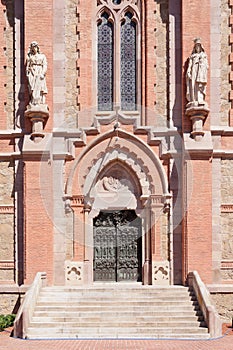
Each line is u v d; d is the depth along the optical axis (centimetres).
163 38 2241
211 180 2138
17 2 2252
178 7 2225
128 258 2244
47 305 1941
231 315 2097
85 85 2225
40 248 2109
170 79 2206
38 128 2153
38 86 2150
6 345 1617
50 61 2202
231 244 2161
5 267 2177
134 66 2281
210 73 2208
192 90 2131
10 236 2191
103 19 2291
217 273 2139
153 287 2055
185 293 2012
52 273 2139
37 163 2142
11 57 2255
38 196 2128
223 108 2219
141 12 2262
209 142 2127
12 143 2222
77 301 1955
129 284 2172
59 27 2247
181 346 1596
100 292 2034
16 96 2220
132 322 1819
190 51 2177
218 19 2236
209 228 2106
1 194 2208
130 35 2284
